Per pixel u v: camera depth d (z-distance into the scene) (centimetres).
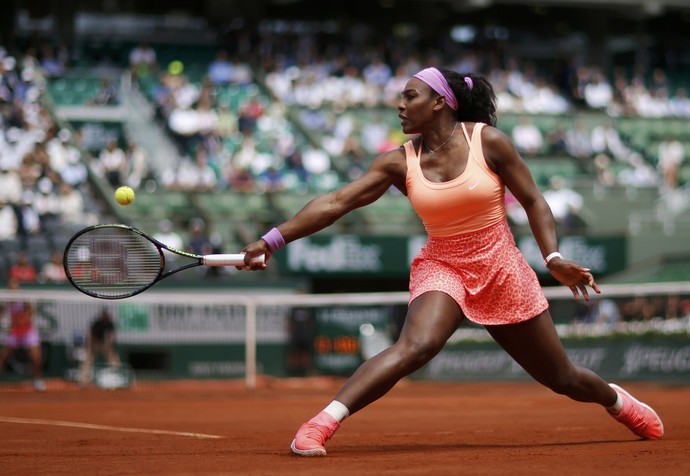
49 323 4228
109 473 1157
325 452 1289
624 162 6675
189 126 6250
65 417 2636
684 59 8600
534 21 8212
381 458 1274
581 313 4644
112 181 5694
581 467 1148
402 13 7981
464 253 1327
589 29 7850
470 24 8156
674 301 4509
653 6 7206
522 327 1344
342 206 1334
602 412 2548
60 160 5594
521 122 6681
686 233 5728
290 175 5953
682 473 1089
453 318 1307
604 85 7450
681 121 7162
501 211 1330
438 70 1334
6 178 5269
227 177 5825
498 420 2284
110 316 4316
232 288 4706
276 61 7000
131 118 6444
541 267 5509
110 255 1369
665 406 2614
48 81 6538
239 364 4450
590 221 5978
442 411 2733
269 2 7612
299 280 4781
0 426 2241
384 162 1345
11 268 4725
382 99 6906
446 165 1315
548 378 1392
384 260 5300
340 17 8006
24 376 4200
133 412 2861
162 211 5509
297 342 4534
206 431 2039
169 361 4384
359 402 1287
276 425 2238
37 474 1172
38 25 7212
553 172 6431
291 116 6438
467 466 1165
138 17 7731
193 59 7169
